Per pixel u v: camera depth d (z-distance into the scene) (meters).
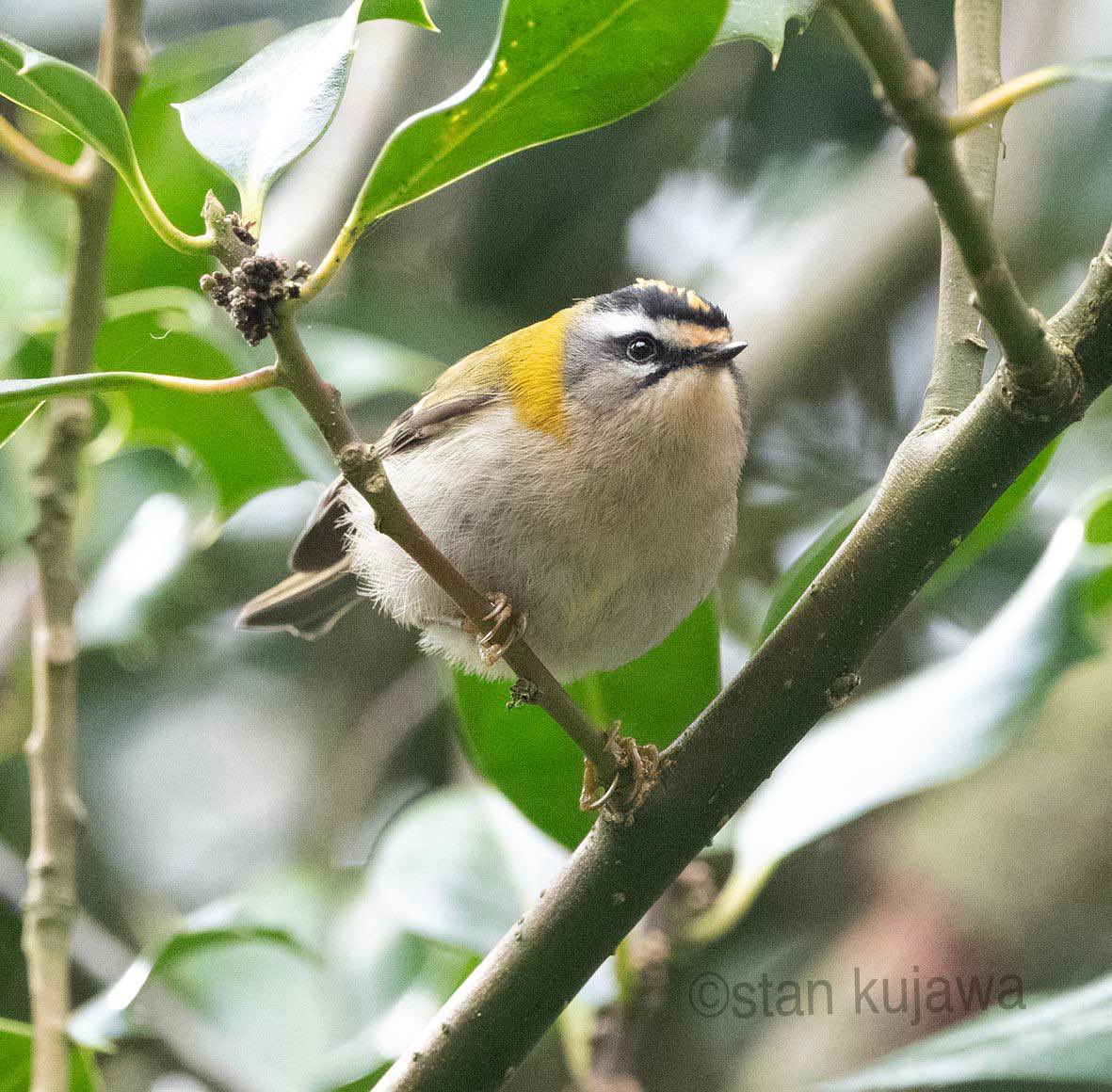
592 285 14.69
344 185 13.61
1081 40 14.40
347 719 14.34
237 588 14.43
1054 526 12.90
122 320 8.91
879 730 8.20
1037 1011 6.83
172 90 10.09
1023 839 11.98
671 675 8.59
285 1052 10.49
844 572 5.93
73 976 11.57
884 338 14.45
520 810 8.09
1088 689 12.44
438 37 13.54
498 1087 6.30
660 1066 11.56
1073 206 13.98
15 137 7.14
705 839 6.16
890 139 14.42
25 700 12.06
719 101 14.33
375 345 11.49
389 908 8.66
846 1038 11.48
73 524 7.78
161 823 14.43
